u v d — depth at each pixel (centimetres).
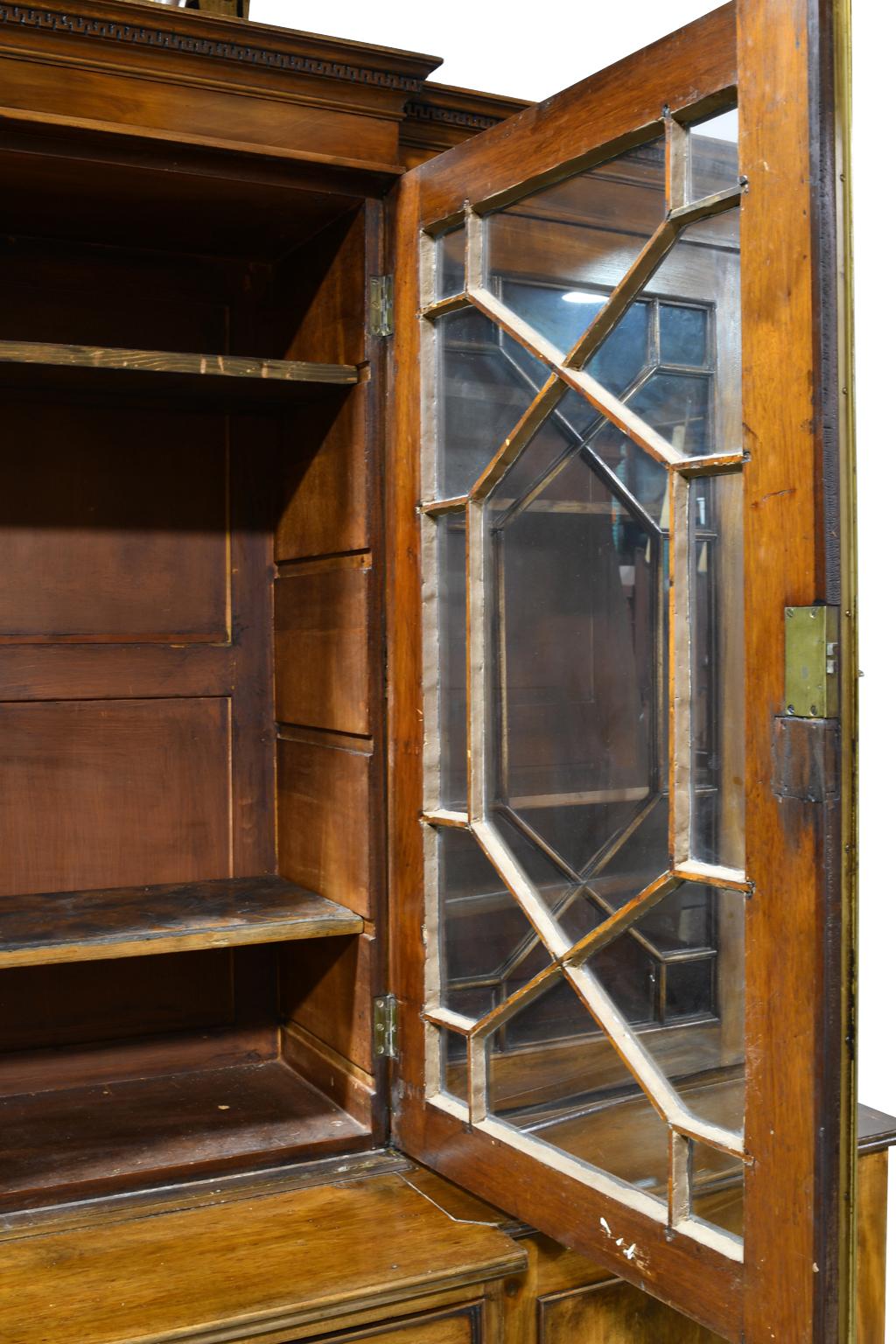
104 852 235
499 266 183
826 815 133
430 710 197
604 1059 165
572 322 169
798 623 135
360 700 210
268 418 246
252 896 227
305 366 205
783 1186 138
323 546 223
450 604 194
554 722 174
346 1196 195
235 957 246
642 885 160
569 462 171
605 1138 165
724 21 144
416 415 198
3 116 177
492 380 184
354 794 213
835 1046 134
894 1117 215
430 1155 199
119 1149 203
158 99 186
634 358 160
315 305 224
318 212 212
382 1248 178
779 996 138
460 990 194
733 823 146
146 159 190
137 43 181
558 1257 185
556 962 172
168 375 201
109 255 231
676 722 151
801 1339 136
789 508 136
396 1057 208
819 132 132
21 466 228
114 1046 236
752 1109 142
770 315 138
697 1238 150
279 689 245
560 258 171
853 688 134
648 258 155
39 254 226
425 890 198
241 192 201
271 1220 187
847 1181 134
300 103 194
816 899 133
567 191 169
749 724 141
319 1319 164
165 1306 162
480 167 183
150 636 238
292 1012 244
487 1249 178
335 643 218
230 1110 221
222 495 244
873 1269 211
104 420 234
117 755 236
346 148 198
